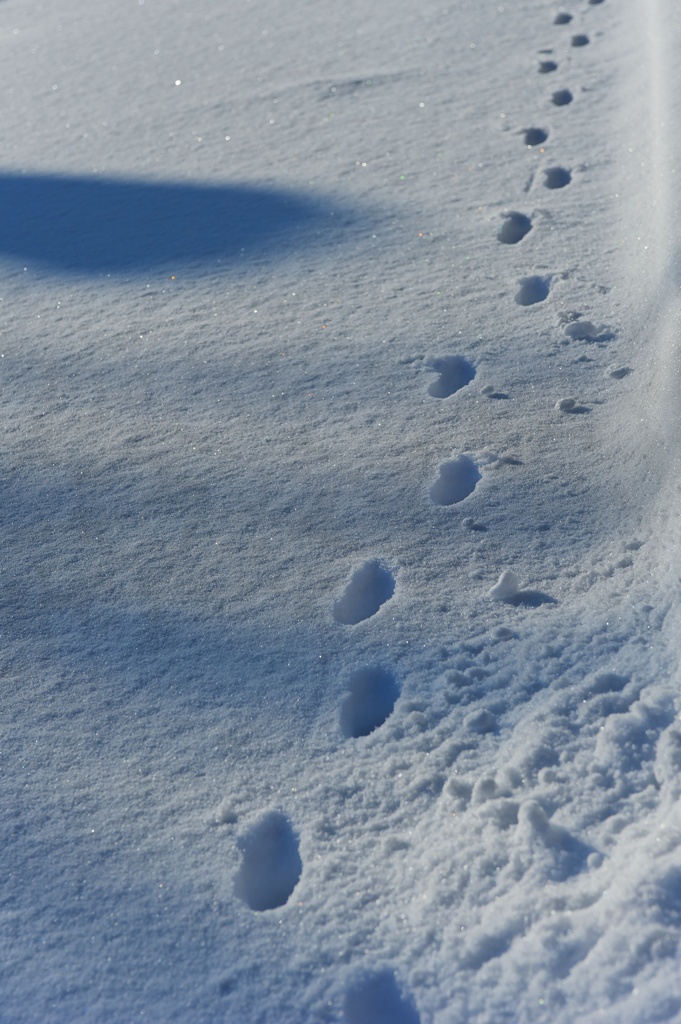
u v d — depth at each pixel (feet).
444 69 10.81
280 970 3.65
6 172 10.23
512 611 4.92
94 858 4.09
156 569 5.42
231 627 5.04
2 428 6.57
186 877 3.99
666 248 6.92
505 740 4.32
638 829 3.81
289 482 5.87
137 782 4.37
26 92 12.21
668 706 4.26
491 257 7.66
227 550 5.48
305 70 11.35
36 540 5.68
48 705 4.75
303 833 4.09
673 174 7.63
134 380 6.86
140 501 5.86
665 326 6.29
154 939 3.80
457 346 6.78
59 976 3.73
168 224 8.80
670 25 10.28
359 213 8.48
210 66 11.94
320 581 5.24
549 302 7.05
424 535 5.42
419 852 3.94
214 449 6.18
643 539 5.14
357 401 6.43
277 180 9.20
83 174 9.93
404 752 4.34
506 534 5.35
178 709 4.67
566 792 4.03
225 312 7.47
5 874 4.07
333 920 3.77
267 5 13.66
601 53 10.49
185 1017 3.56
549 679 4.54
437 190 8.63
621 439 5.77
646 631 4.65
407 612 4.99
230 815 4.19
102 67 12.55
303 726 4.52
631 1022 3.22
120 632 5.08
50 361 7.16
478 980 3.49
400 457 5.95
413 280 7.54
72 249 8.64
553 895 3.64
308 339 7.04
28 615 5.24
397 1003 3.52
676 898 3.50
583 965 3.42
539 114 9.54
